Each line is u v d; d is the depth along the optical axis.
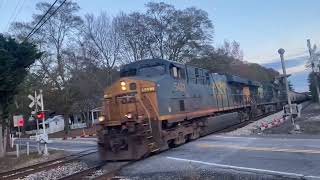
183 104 22.50
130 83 19.62
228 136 24.55
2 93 26.92
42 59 60.88
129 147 18.36
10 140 40.12
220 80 32.19
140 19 59.31
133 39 59.41
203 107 26.00
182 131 22.45
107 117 19.42
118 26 60.94
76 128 81.56
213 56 60.19
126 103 19.36
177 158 17.56
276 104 59.16
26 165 23.53
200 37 58.53
